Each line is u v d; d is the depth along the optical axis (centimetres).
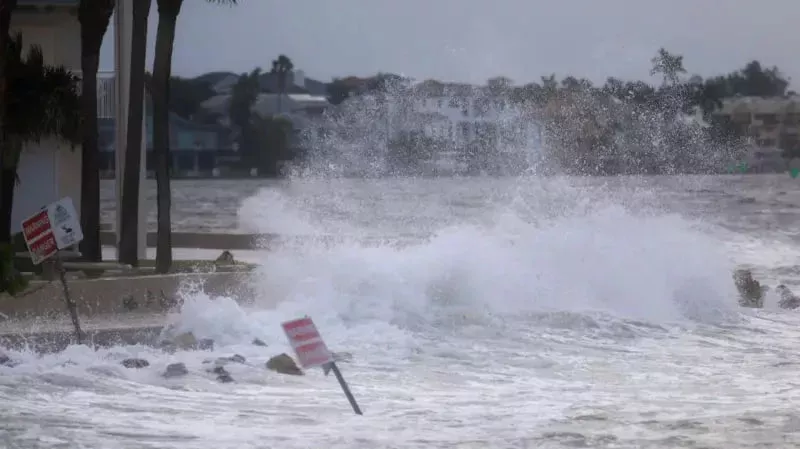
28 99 6525
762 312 5841
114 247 10719
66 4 7188
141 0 6462
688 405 3234
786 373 4038
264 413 3086
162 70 6294
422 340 4750
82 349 4028
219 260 7162
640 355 4522
